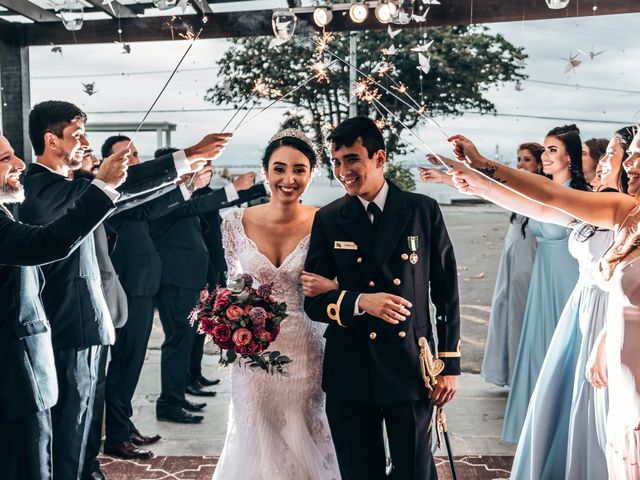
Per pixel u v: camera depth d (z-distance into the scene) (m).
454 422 4.84
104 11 5.60
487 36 14.79
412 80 14.32
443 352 2.77
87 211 2.77
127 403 4.28
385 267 2.73
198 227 5.03
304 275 2.83
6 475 2.82
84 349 3.45
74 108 3.52
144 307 4.37
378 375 2.68
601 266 2.78
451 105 14.88
